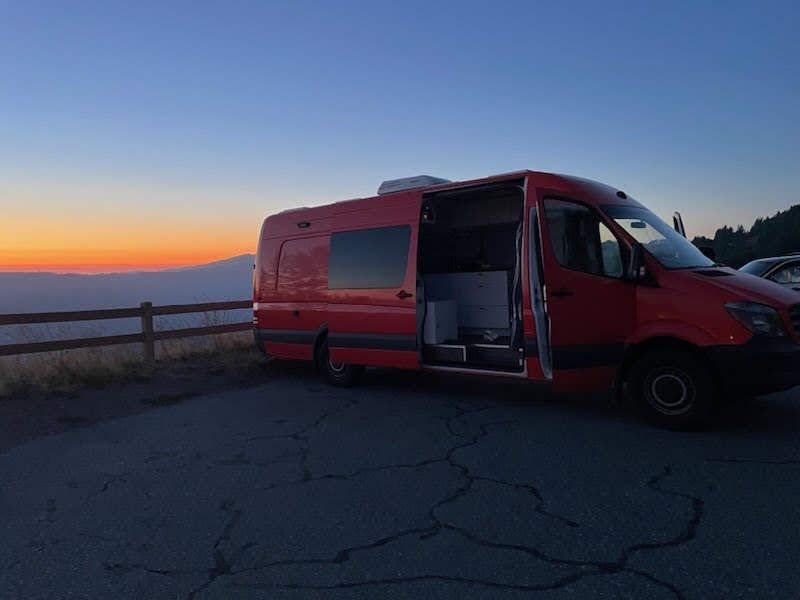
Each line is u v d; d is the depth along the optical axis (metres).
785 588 3.09
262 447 5.97
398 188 8.56
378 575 3.39
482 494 4.52
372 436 6.21
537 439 5.84
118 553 3.80
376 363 8.34
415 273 7.89
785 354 5.44
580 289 6.33
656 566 3.37
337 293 8.80
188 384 9.34
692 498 4.27
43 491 4.93
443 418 6.82
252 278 10.48
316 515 4.27
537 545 3.68
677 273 6.06
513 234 8.55
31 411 7.63
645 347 6.23
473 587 3.22
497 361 7.22
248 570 3.51
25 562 3.71
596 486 4.58
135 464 5.56
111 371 9.65
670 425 5.91
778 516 3.93
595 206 6.52
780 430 5.82
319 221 9.26
